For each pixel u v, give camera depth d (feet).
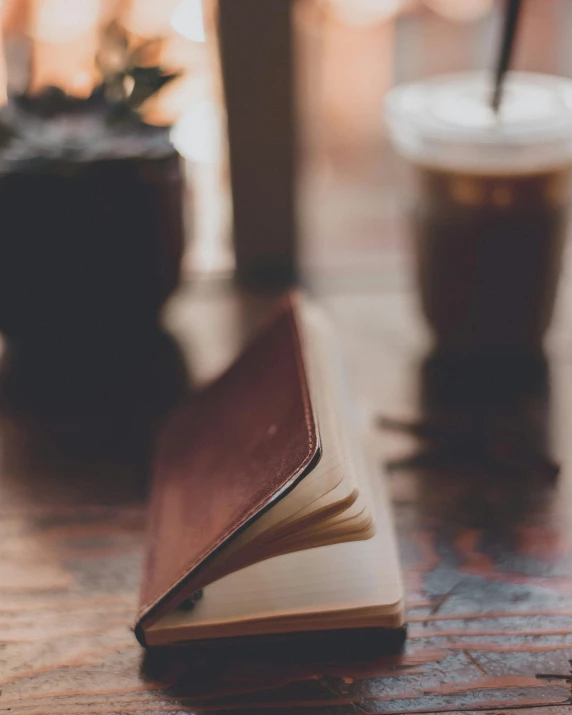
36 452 2.55
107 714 2.11
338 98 3.43
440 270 2.64
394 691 2.13
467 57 3.40
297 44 2.86
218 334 2.85
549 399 2.63
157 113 2.86
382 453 2.51
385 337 2.84
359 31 3.32
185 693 2.13
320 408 2.22
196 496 2.26
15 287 2.62
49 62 2.89
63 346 2.73
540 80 2.71
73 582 2.29
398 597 2.15
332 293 3.00
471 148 2.52
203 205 3.09
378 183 3.47
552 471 2.44
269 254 3.06
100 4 2.87
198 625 2.14
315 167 3.43
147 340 2.79
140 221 2.59
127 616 2.24
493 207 2.54
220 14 2.80
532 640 2.18
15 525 2.39
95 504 2.43
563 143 2.51
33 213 2.54
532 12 3.27
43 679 2.15
